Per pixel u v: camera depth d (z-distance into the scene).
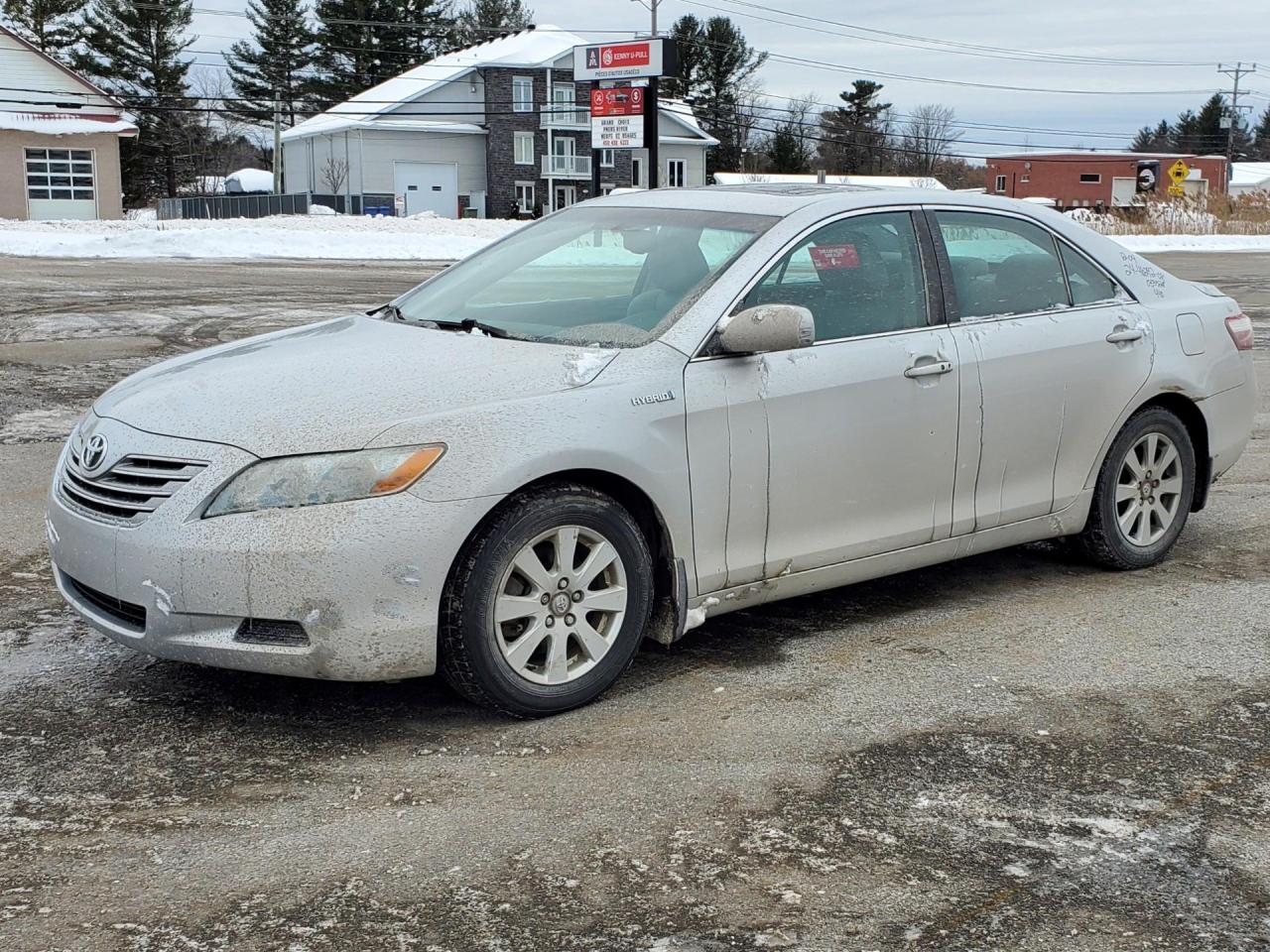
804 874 3.12
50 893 2.98
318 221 39.12
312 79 78.44
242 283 20.52
